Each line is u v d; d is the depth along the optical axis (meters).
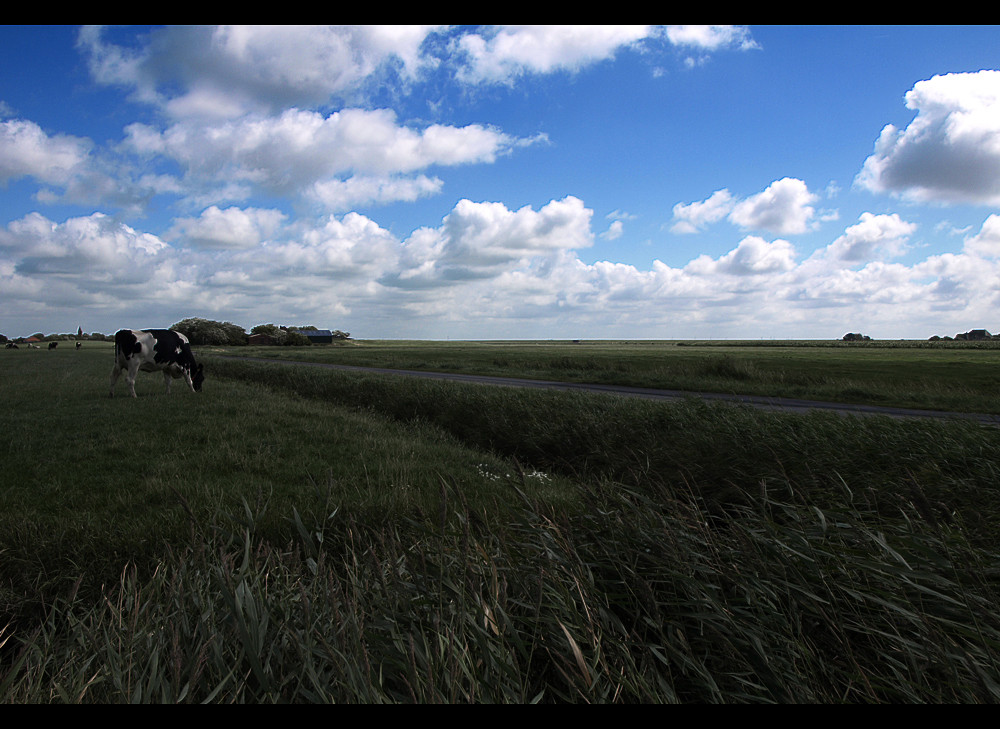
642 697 2.28
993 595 2.86
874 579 3.20
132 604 3.08
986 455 7.36
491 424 13.61
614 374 28.08
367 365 39.84
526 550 3.68
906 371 29.84
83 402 15.25
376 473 8.06
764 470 8.20
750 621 2.98
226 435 10.56
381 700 1.96
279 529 5.37
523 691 2.10
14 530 5.23
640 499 4.19
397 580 3.01
